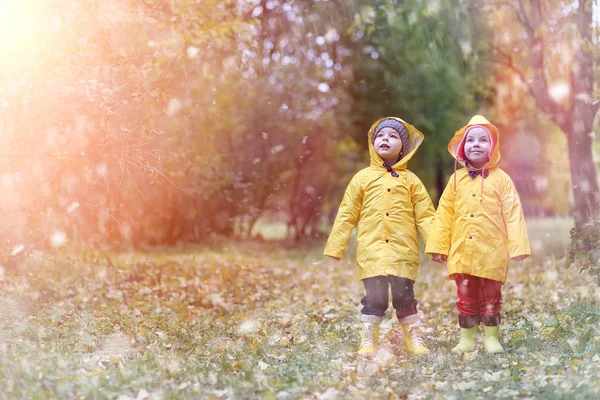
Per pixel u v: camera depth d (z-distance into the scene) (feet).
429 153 53.83
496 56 41.45
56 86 20.15
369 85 54.34
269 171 61.41
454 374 14.12
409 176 17.12
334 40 51.42
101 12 21.91
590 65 32.63
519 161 61.46
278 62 53.21
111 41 23.45
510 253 16.16
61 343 16.81
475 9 38.88
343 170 64.95
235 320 21.74
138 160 24.31
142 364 14.52
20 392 12.14
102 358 15.37
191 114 34.60
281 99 55.01
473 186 16.63
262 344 17.47
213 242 62.69
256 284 33.50
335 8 46.85
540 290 27.53
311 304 26.18
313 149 61.05
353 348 17.06
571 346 15.79
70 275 30.07
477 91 48.78
